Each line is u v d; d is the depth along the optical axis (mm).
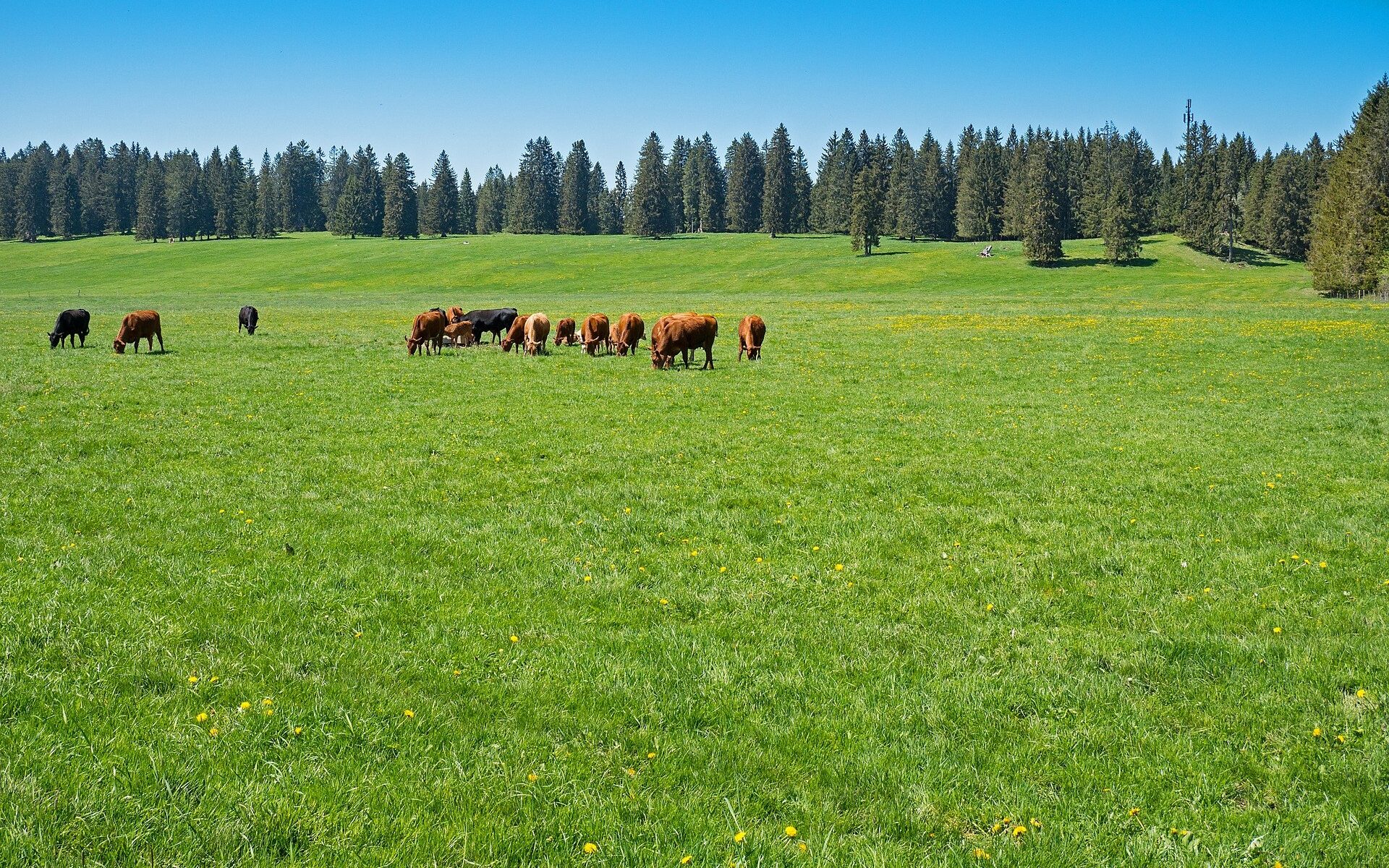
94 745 5871
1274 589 9562
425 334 33438
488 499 13352
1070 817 5605
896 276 114875
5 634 7590
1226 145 170000
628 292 107062
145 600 8680
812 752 6324
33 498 12602
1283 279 96812
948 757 6293
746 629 8609
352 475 14727
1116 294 90375
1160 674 7629
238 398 22500
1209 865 5137
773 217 171250
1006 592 9648
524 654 7840
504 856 5051
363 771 5797
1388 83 74875
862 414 21516
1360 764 6121
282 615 8516
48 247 169875
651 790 5793
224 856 4867
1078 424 20328
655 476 15039
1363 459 16203
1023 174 144250
